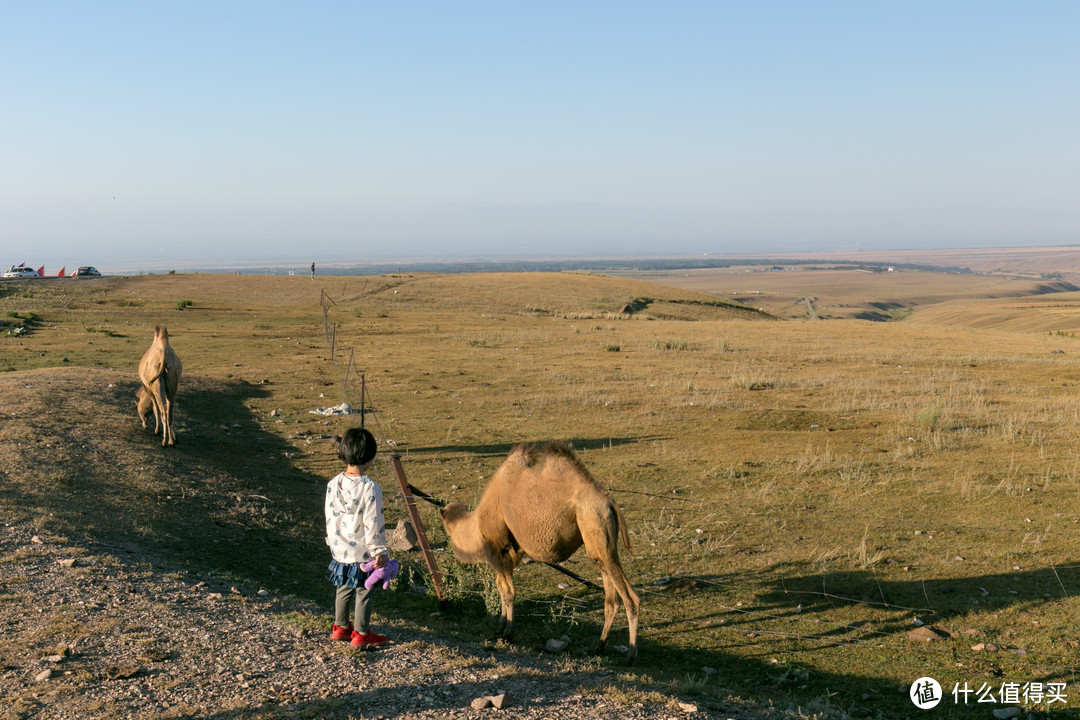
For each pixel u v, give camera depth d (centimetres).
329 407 1945
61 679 487
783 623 751
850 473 1278
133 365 2603
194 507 1022
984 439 1497
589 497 616
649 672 629
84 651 536
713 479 1280
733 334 3803
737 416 1802
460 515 705
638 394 2122
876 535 991
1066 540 937
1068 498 1102
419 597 812
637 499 1174
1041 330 11319
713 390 2153
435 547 968
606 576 644
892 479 1238
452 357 2952
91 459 1160
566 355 3002
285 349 3169
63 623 582
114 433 1350
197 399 1886
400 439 1606
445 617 752
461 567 891
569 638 700
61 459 1128
